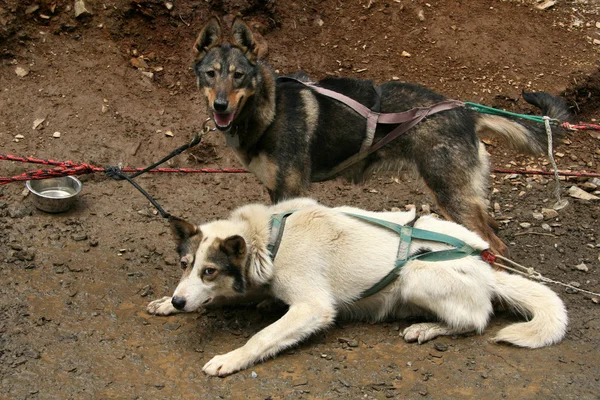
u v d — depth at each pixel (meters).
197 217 5.34
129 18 6.78
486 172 4.53
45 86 6.26
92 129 6.03
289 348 3.66
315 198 5.70
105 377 3.38
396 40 7.15
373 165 4.60
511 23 7.37
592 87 6.91
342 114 4.42
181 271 4.52
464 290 3.62
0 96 6.14
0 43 6.37
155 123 6.21
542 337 3.62
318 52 6.98
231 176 5.91
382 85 4.57
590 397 3.24
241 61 4.29
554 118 4.58
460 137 4.36
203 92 4.45
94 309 4.00
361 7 7.39
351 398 3.24
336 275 3.76
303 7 7.25
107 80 6.39
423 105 4.40
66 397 3.22
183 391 3.28
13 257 4.51
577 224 5.31
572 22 7.54
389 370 3.46
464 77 6.84
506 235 5.17
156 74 6.61
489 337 3.73
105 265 4.54
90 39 6.61
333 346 3.69
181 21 6.91
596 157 6.36
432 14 7.36
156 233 5.03
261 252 3.67
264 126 4.37
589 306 4.15
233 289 3.64
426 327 3.73
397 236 3.82
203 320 3.93
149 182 5.75
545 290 3.80
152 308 3.99
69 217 5.15
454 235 3.80
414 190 5.86
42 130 5.96
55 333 3.74
